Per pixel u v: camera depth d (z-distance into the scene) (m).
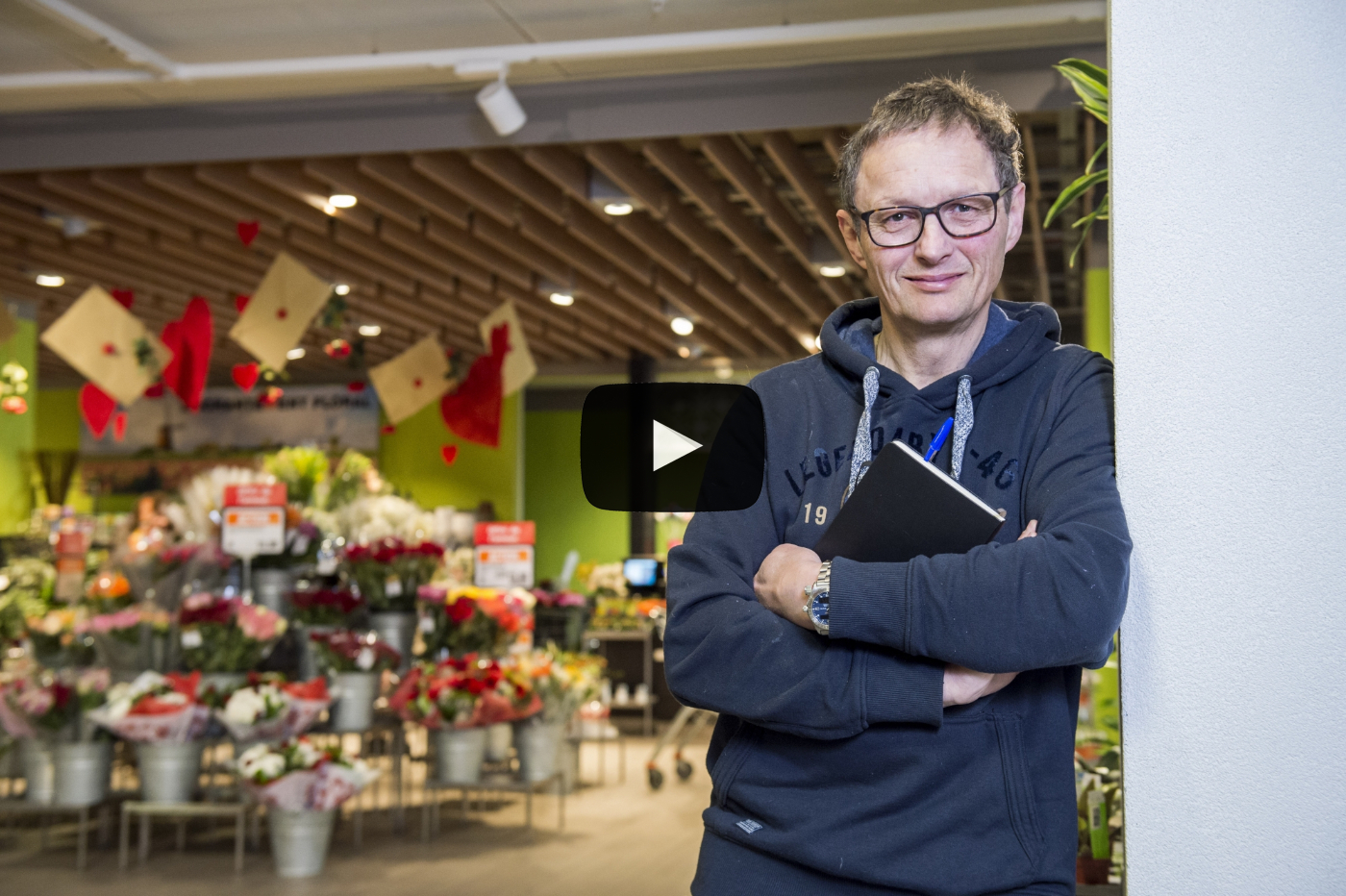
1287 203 1.21
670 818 6.36
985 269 1.28
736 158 6.08
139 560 6.09
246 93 5.40
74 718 5.37
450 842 5.73
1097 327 6.15
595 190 6.57
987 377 1.32
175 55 5.04
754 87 5.06
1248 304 1.22
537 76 5.20
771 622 1.24
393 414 7.38
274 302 6.36
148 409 15.59
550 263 8.57
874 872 1.19
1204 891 1.20
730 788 1.31
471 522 12.48
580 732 7.05
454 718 5.79
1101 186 4.98
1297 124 1.22
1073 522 1.16
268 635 5.64
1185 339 1.23
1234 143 1.23
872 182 1.29
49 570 7.54
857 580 1.16
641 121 5.17
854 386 1.41
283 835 5.05
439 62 4.92
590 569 11.80
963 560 1.14
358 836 5.62
